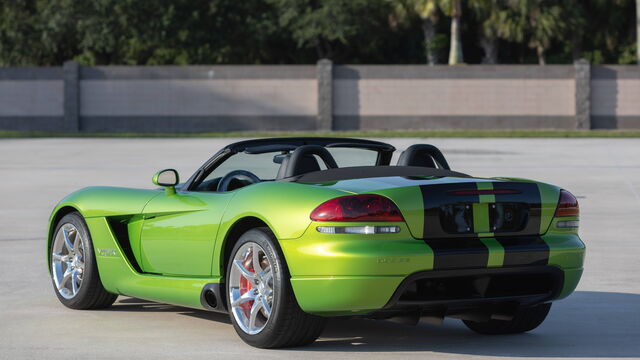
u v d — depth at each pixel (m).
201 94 76.88
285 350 8.66
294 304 8.35
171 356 8.51
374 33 90.81
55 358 8.47
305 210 8.20
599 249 15.85
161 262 9.94
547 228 8.68
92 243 10.70
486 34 88.31
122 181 30.61
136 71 76.75
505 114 75.88
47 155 44.94
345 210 8.03
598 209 22.16
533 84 75.56
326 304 8.08
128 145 54.56
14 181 30.83
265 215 8.49
